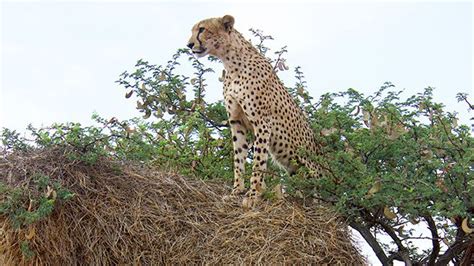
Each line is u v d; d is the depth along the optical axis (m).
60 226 11.08
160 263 11.30
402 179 11.82
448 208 11.84
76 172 11.55
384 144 12.68
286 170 13.80
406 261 12.74
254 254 11.10
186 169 13.77
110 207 11.40
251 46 13.69
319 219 11.75
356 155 12.86
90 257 11.13
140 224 11.38
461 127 12.80
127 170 12.03
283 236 11.32
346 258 11.35
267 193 12.41
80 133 11.98
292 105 13.80
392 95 14.02
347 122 13.66
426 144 12.46
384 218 12.83
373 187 11.54
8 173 11.32
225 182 13.59
